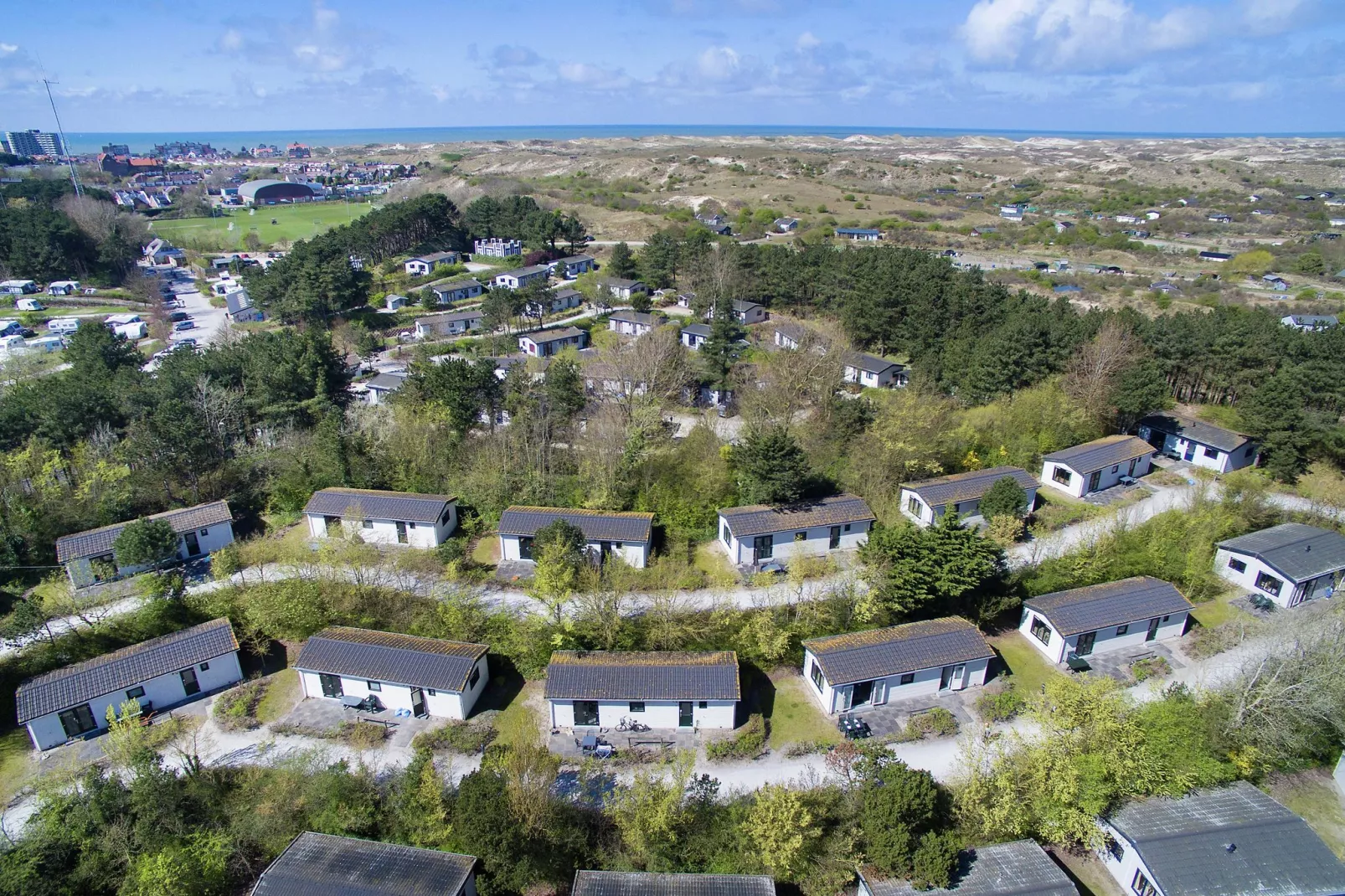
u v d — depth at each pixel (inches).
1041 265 5871.1
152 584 1820.9
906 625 1716.3
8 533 2018.9
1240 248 6550.2
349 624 1786.4
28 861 1195.3
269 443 2578.7
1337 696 1417.3
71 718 1534.2
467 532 2188.7
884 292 3538.4
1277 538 2017.7
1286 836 1251.2
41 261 5315.0
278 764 1456.7
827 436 2456.9
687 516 2164.1
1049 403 2605.8
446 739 1505.9
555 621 1739.7
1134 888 1244.5
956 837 1222.9
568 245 6003.9
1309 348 2691.9
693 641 1705.2
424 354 3540.8
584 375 3026.6
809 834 1208.2
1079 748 1328.7
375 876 1160.2
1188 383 2972.4
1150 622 1785.2
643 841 1221.7
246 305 4992.6
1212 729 1413.6
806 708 1601.9
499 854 1194.6
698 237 4936.0
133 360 3444.9
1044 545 2057.1
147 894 1143.6
